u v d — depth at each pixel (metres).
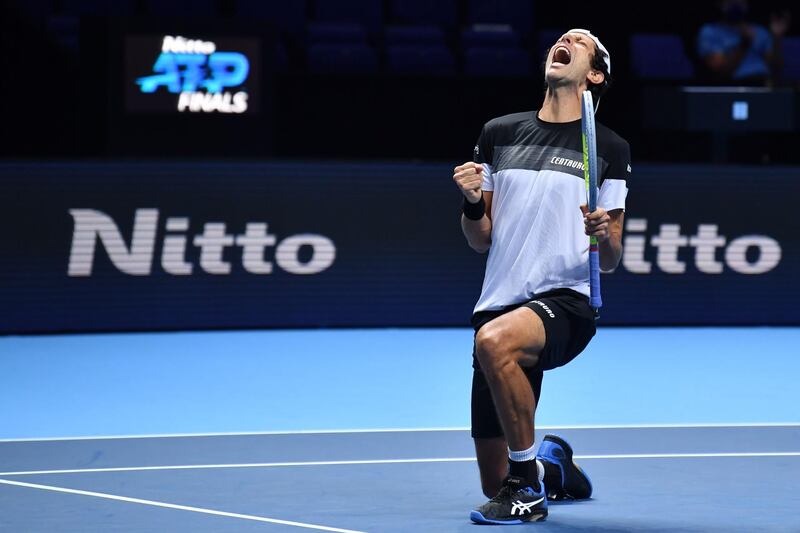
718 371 25.70
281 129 37.06
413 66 40.31
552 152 13.96
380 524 13.43
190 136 33.00
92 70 32.72
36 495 14.86
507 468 14.27
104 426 19.91
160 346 28.05
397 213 30.69
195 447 18.00
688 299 31.50
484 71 40.62
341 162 30.41
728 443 18.28
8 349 27.56
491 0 44.62
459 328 31.06
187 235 29.86
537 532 13.09
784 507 14.33
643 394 23.03
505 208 14.00
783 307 31.86
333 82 37.16
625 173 14.02
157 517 13.74
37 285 29.31
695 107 33.78
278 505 14.36
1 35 37.00
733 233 31.52
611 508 14.27
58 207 29.25
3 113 37.03
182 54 32.72
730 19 40.78
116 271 29.62
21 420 20.42
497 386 13.05
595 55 14.18
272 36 33.28
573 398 22.53
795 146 38.78
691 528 13.32
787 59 42.94
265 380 24.22
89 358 26.58
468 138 37.75
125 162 29.47
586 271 13.86
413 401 22.14
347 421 20.30
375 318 30.78
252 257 30.19
